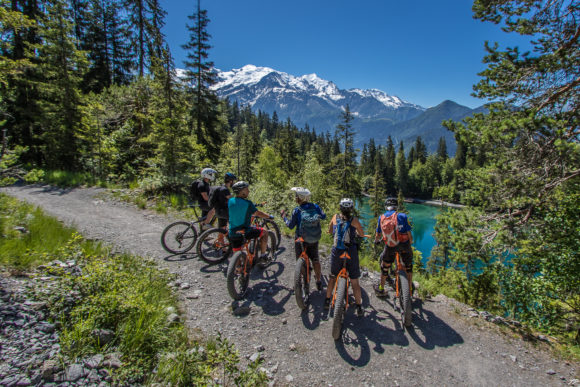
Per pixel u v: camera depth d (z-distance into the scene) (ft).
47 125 52.11
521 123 22.11
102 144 51.72
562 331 27.78
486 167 29.53
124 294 11.39
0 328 8.88
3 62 28.55
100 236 21.93
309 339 12.50
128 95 58.54
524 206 27.14
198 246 18.56
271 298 15.61
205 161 51.08
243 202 15.64
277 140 224.74
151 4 80.89
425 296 17.35
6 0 23.62
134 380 8.60
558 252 27.91
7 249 14.49
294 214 15.06
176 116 43.01
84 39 91.66
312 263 15.96
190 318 13.08
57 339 9.28
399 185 370.32
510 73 26.20
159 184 38.34
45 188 39.99
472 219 31.50
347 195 103.60
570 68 23.13
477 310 16.49
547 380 11.28
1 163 24.21
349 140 104.88
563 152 20.93
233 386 9.22
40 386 7.45
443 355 12.19
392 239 15.28
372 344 12.50
